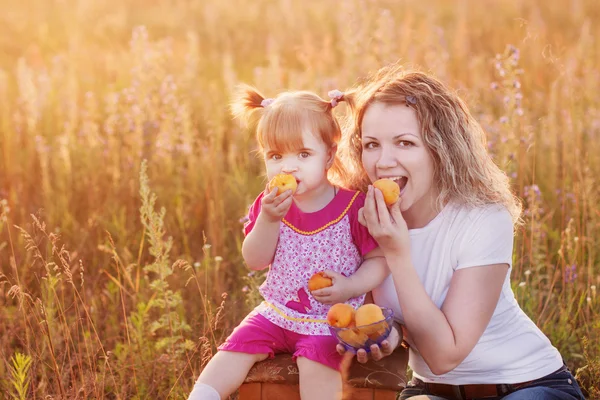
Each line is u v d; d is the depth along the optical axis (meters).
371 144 2.94
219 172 6.02
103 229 5.45
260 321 3.04
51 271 4.79
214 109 7.01
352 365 2.88
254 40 13.01
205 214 5.66
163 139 5.99
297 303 3.04
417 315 2.74
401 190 2.90
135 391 3.82
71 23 13.86
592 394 3.80
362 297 3.06
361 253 3.03
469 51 10.15
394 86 2.91
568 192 5.66
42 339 4.09
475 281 2.81
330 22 13.41
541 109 7.25
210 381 2.94
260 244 2.99
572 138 5.90
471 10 13.77
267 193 2.95
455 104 2.98
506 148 4.80
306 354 2.86
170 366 3.87
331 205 3.08
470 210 2.88
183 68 9.18
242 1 15.41
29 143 6.68
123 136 6.52
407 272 2.75
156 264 3.87
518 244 4.90
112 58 9.55
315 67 8.49
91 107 6.84
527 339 2.94
